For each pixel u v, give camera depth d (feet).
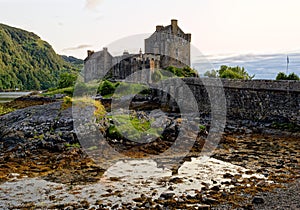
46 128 65.82
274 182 41.27
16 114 79.82
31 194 38.50
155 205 34.58
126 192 38.73
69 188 40.29
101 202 35.86
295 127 72.95
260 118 83.15
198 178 43.27
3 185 41.47
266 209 33.22
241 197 36.29
